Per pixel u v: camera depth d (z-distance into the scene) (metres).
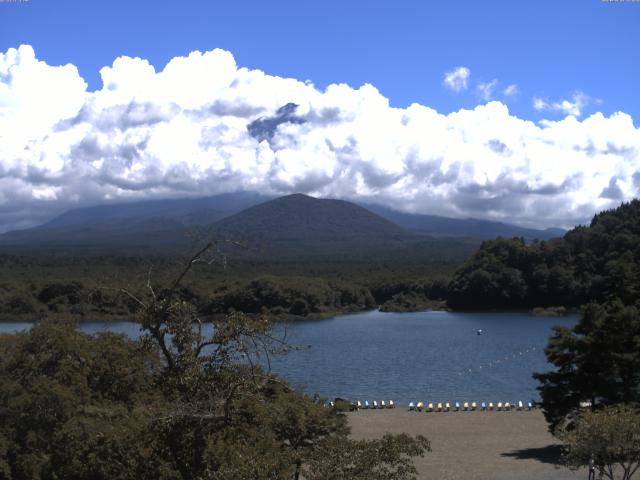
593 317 50.47
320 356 116.06
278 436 29.62
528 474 44.72
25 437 30.12
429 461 49.31
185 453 23.50
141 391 35.59
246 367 24.36
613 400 48.25
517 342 133.38
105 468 25.56
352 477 22.62
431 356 116.00
